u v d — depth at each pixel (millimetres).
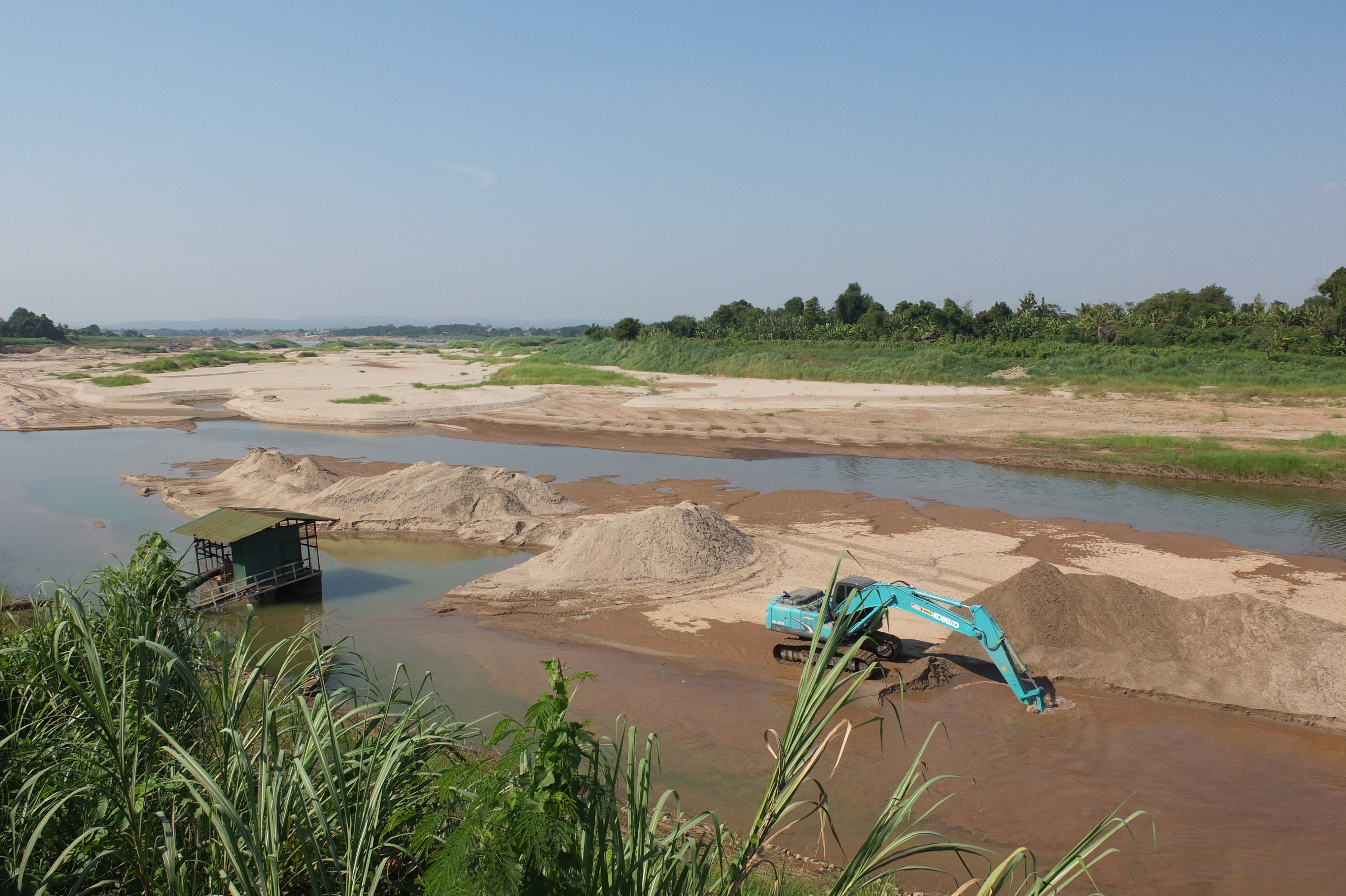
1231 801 12602
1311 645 16438
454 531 29609
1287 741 14625
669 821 11125
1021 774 13344
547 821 3541
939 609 16266
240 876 3867
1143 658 17156
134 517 31812
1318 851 11281
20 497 35469
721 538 25609
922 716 15344
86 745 5680
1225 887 10461
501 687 16734
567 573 24078
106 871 5012
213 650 7566
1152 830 11742
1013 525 30281
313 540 29094
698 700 16141
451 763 6094
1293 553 26922
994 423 53656
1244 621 17172
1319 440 43906
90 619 7148
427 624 20703
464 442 52781
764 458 45625
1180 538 28266
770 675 17500
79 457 46250
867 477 40000
